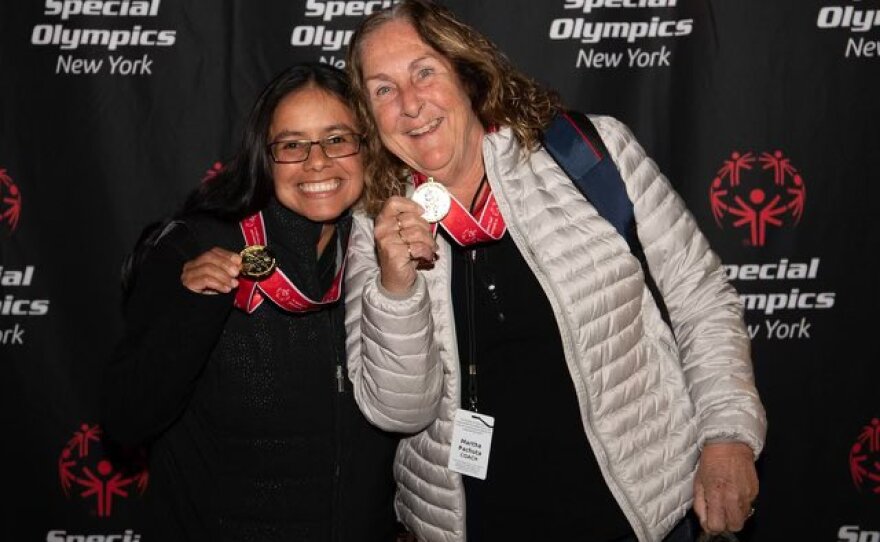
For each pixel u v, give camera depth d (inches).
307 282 74.3
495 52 73.9
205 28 112.0
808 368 113.0
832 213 112.1
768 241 112.6
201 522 74.0
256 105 74.0
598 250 71.9
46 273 112.4
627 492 71.3
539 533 71.4
